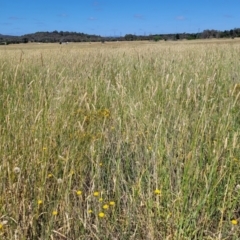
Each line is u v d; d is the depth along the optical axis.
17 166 2.28
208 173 2.18
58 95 3.13
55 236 1.94
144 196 2.12
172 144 2.40
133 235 1.89
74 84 3.64
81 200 2.08
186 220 1.83
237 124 2.78
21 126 2.54
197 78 3.84
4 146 2.35
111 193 2.31
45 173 2.22
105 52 8.88
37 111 2.80
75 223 1.96
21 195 2.12
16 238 1.78
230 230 1.98
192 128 2.67
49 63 5.66
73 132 2.61
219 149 2.28
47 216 1.99
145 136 2.78
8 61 6.06
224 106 3.04
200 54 7.50
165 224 1.94
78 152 2.49
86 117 2.83
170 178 2.12
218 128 2.59
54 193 2.19
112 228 1.95
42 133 2.51
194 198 1.99
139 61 6.10
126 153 2.60
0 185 2.07
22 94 3.35
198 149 2.38
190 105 3.07
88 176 2.51
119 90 3.57
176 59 6.32
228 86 3.97
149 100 3.31
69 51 8.85
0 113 2.87
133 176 2.42
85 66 5.45
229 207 2.03
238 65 5.71
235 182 2.29
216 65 4.97
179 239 1.78
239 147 2.45
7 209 1.99
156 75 4.35
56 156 2.44
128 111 3.16
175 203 1.98
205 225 1.96
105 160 2.58
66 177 2.20
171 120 2.86
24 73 4.45
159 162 2.26
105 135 2.74
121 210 2.17
